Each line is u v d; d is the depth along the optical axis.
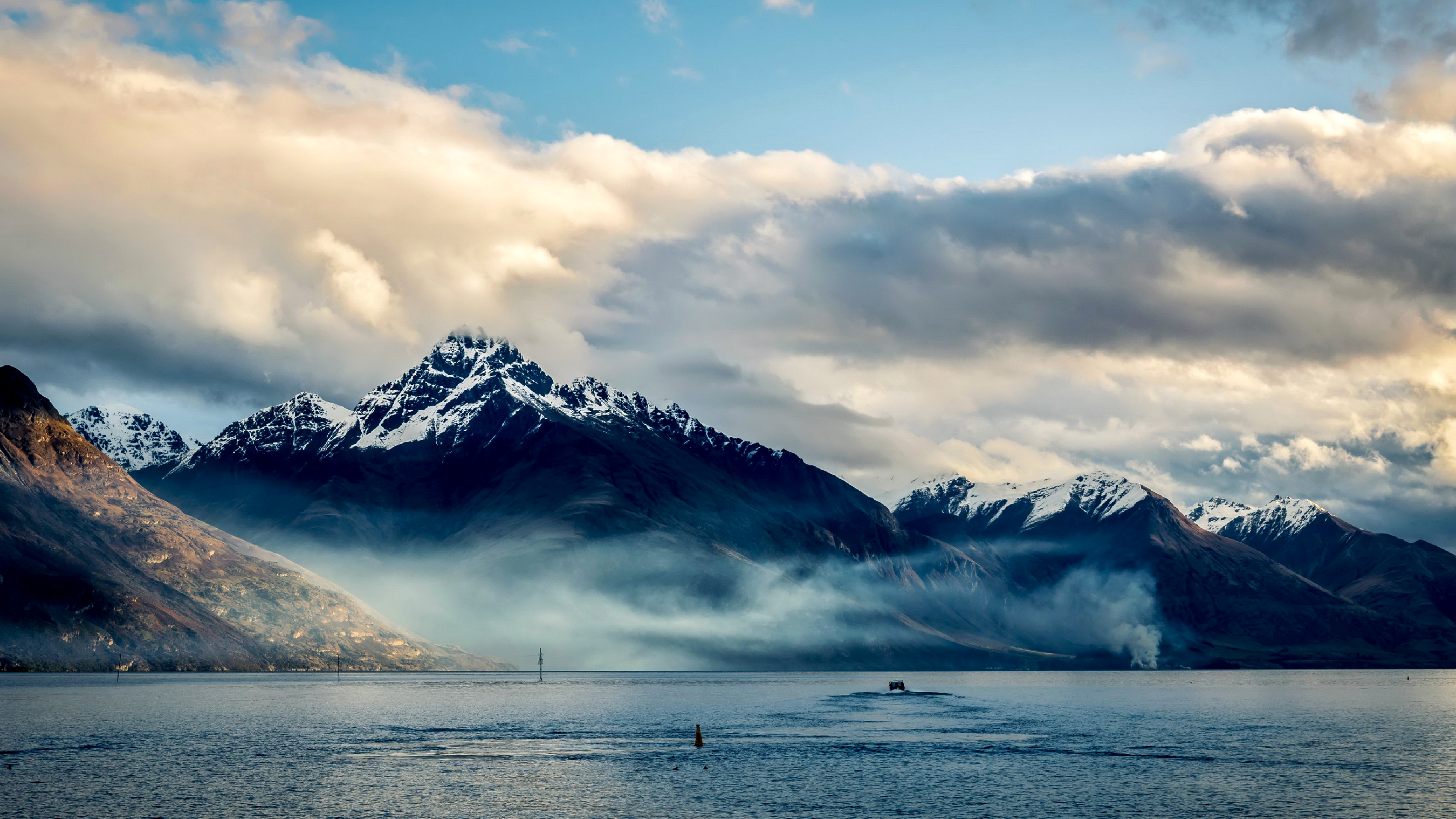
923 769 139.12
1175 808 112.56
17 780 125.81
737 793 119.75
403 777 129.00
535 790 121.00
